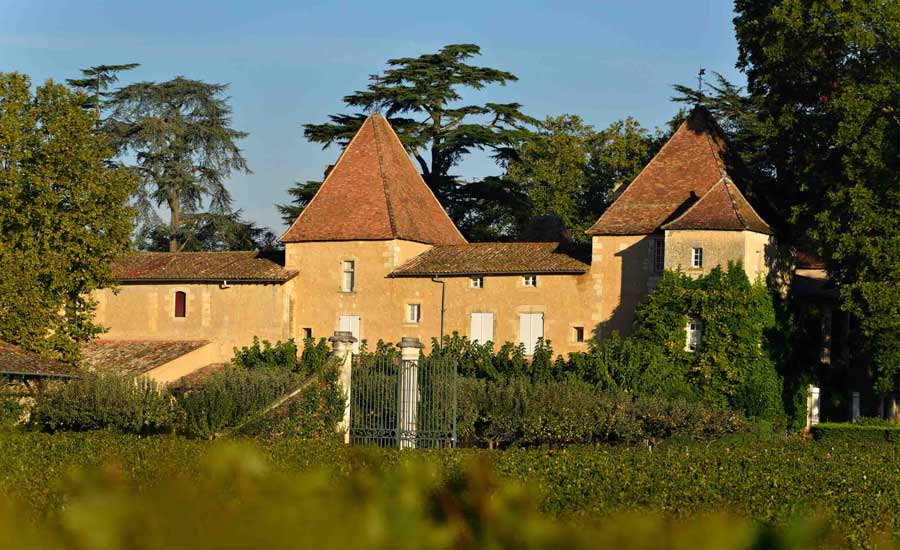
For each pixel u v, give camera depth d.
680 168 70.00
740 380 62.12
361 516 8.29
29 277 62.62
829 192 60.31
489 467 9.34
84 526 8.11
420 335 72.88
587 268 68.88
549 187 102.94
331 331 75.50
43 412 49.53
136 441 36.78
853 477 33.56
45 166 64.69
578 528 8.45
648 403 53.09
